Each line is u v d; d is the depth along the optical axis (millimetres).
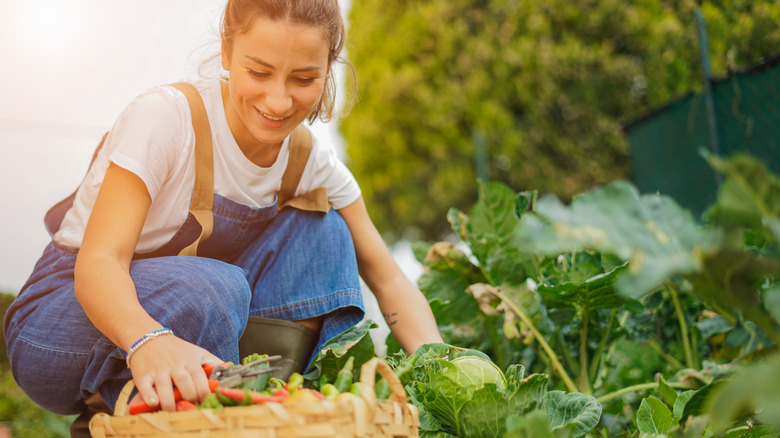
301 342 1459
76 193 1493
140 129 1341
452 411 1171
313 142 1600
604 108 5859
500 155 6492
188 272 1292
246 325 1442
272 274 1534
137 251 1437
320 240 1543
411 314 1568
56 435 2576
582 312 1678
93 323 1188
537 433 891
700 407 1105
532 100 6234
